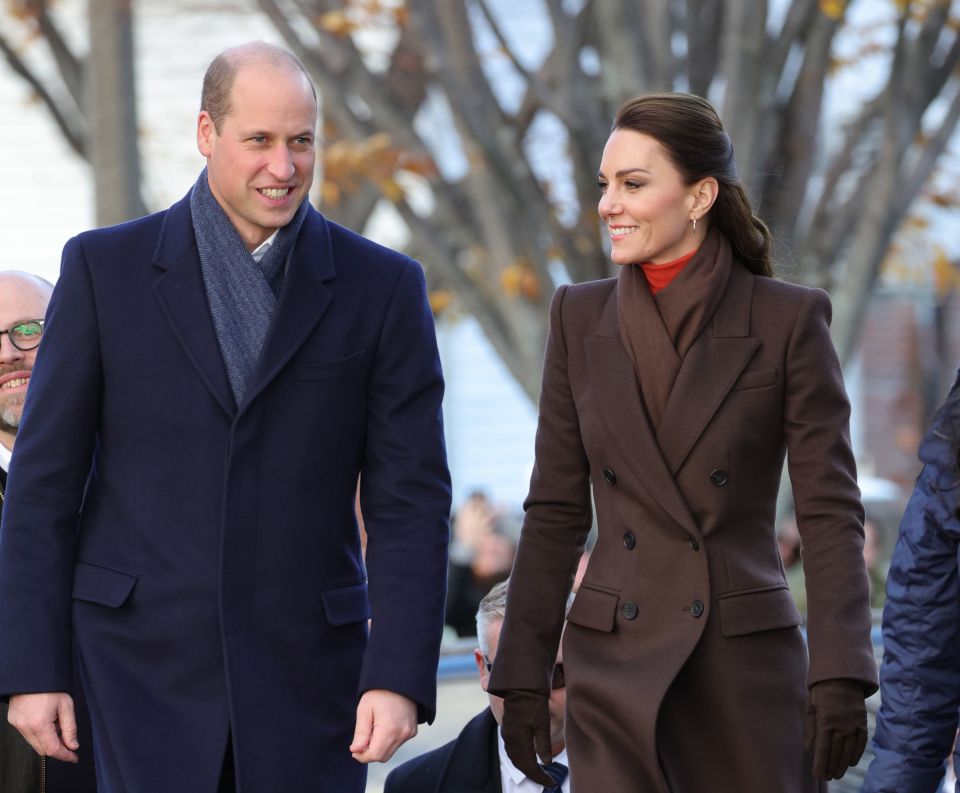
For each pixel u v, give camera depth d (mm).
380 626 12203
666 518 11648
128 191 27078
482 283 29328
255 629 12016
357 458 12547
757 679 11523
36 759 13766
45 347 12312
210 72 12008
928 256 37031
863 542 11664
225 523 11930
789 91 28359
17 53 34531
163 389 12102
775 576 11766
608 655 11742
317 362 12250
